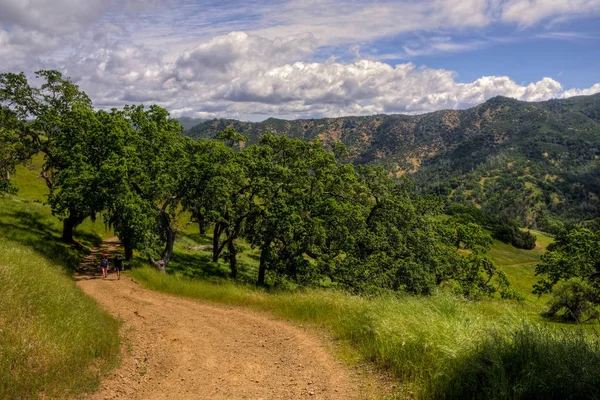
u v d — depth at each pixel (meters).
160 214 25.67
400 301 10.73
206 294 17.80
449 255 33.91
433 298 10.04
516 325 7.37
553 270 31.14
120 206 21.78
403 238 29.08
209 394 7.20
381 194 30.80
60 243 27.89
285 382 7.71
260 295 17.25
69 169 23.02
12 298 9.25
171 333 11.55
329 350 9.48
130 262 26.20
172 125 30.95
